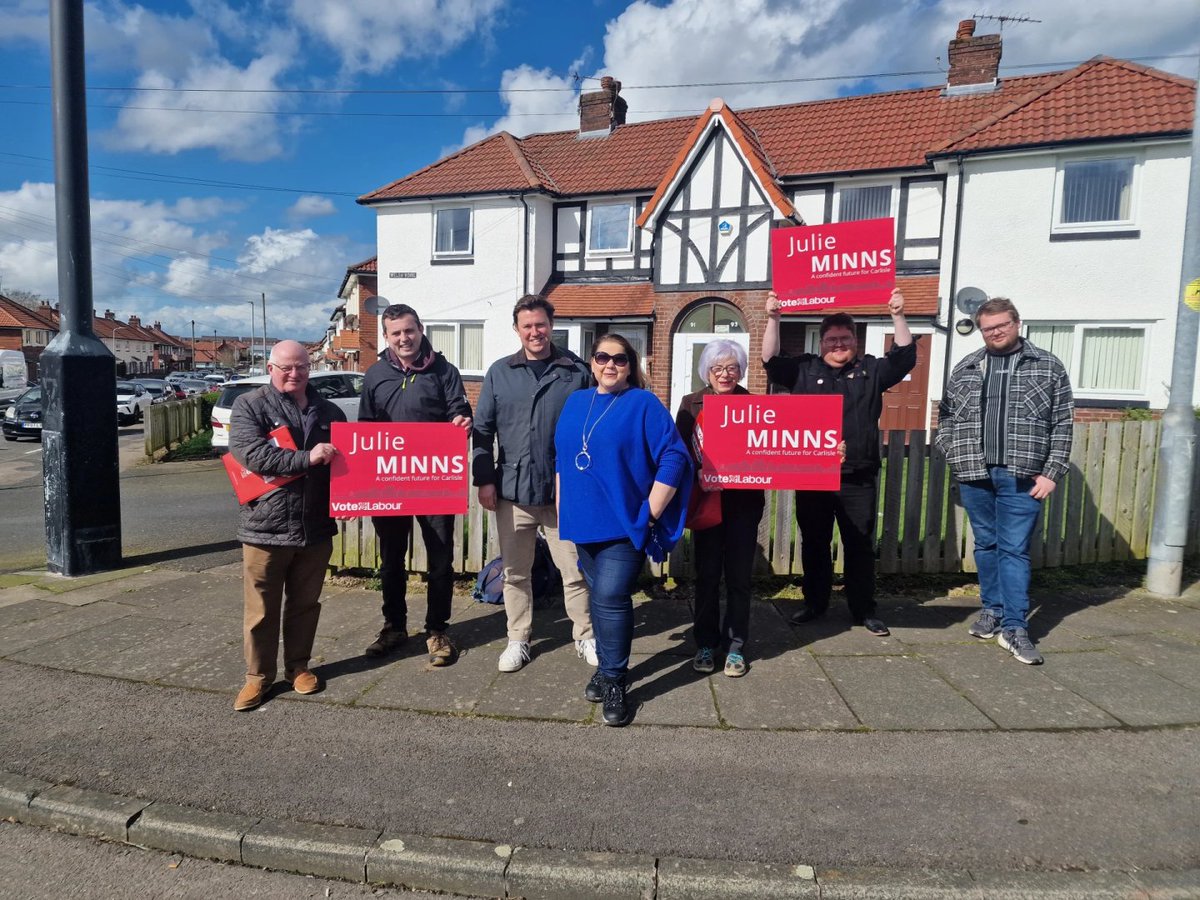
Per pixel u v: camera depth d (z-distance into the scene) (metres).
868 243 4.12
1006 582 4.02
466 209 18.05
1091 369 12.74
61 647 4.25
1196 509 5.92
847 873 2.38
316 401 3.73
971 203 13.17
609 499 3.33
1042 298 12.84
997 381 4.01
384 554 4.03
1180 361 4.88
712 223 15.02
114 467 5.90
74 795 2.85
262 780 2.94
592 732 3.27
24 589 5.35
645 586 5.21
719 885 2.36
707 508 3.76
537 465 3.79
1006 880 2.34
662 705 3.49
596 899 2.40
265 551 3.48
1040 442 3.89
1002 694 3.56
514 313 3.83
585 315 16.48
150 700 3.61
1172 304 12.02
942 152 13.05
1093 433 5.49
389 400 3.93
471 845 2.54
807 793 2.81
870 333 14.13
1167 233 11.99
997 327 3.98
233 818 2.70
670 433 3.38
